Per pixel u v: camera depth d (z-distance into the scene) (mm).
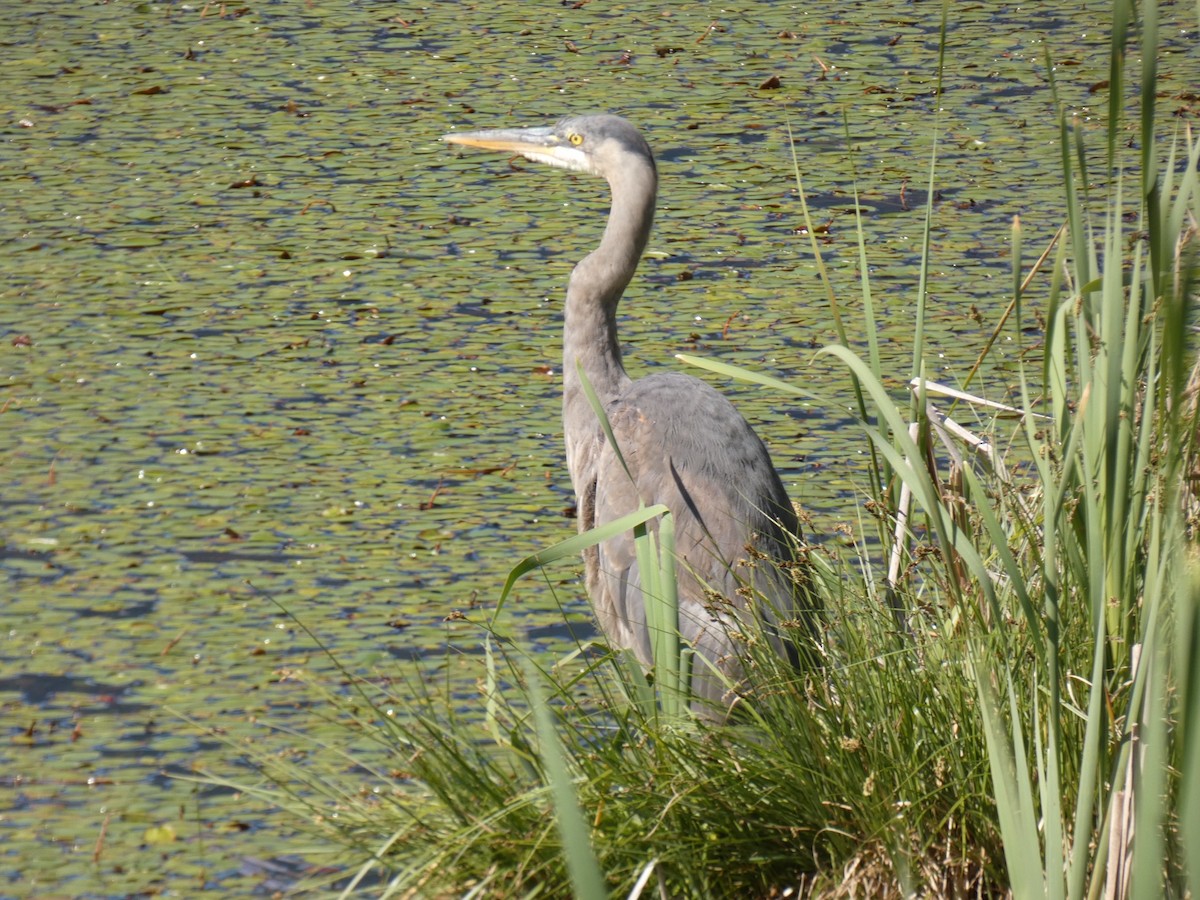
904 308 14992
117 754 8875
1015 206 17625
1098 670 5785
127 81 22000
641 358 13875
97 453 12312
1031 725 6988
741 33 24719
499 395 13359
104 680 9523
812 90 21828
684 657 7762
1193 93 20984
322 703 9273
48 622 10117
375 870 7895
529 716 7863
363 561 10820
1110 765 6406
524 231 17125
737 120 20578
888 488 8445
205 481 11891
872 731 7168
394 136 20016
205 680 9516
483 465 12172
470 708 9094
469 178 18781
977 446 8633
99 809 8438
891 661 7383
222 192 18172
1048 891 5867
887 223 17312
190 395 13328
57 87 21719
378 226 17219
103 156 19234
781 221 17422
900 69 22766
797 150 19547
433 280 15773
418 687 9320
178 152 19406
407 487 11828
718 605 8391
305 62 23016
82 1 26312
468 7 26359
